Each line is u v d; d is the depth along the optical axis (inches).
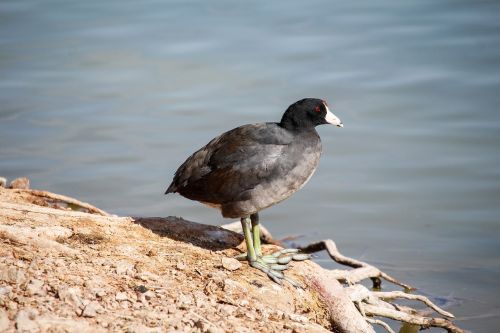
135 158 709.9
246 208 381.7
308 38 1010.7
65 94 860.6
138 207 628.4
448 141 738.2
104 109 818.2
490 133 745.6
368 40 987.9
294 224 616.1
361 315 383.6
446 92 829.2
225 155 382.6
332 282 374.9
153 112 808.9
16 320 271.7
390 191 662.5
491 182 667.4
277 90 851.4
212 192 384.8
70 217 402.3
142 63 957.2
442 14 1051.9
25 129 767.7
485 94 819.4
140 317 294.2
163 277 340.8
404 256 555.5
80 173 679.7
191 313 305.7
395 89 844.6
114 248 367.9
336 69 906.1
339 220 620.7
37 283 305.9
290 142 386.0
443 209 629.9
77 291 307.1
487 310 468.8
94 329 275.3
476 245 572.1
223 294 335.0
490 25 997.8
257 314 324.8
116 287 320.5
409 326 447.5
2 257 328.8
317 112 390.3
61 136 753.0
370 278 506.6
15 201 454.0
